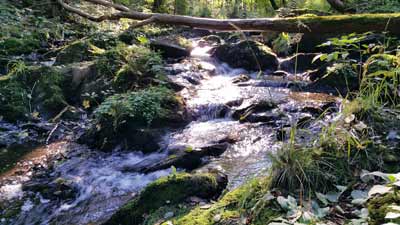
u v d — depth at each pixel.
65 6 8.77
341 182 2.37
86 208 3.22
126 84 5.61
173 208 2.62
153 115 4.68
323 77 5.77
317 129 3.44
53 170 3.99
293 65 7.30
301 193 2.24
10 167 4.04
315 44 7.47
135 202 2.78
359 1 8.15
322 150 2.58
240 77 6.86
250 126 4.59
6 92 5.45
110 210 3.13
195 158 3.79
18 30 7.76
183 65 7.26
